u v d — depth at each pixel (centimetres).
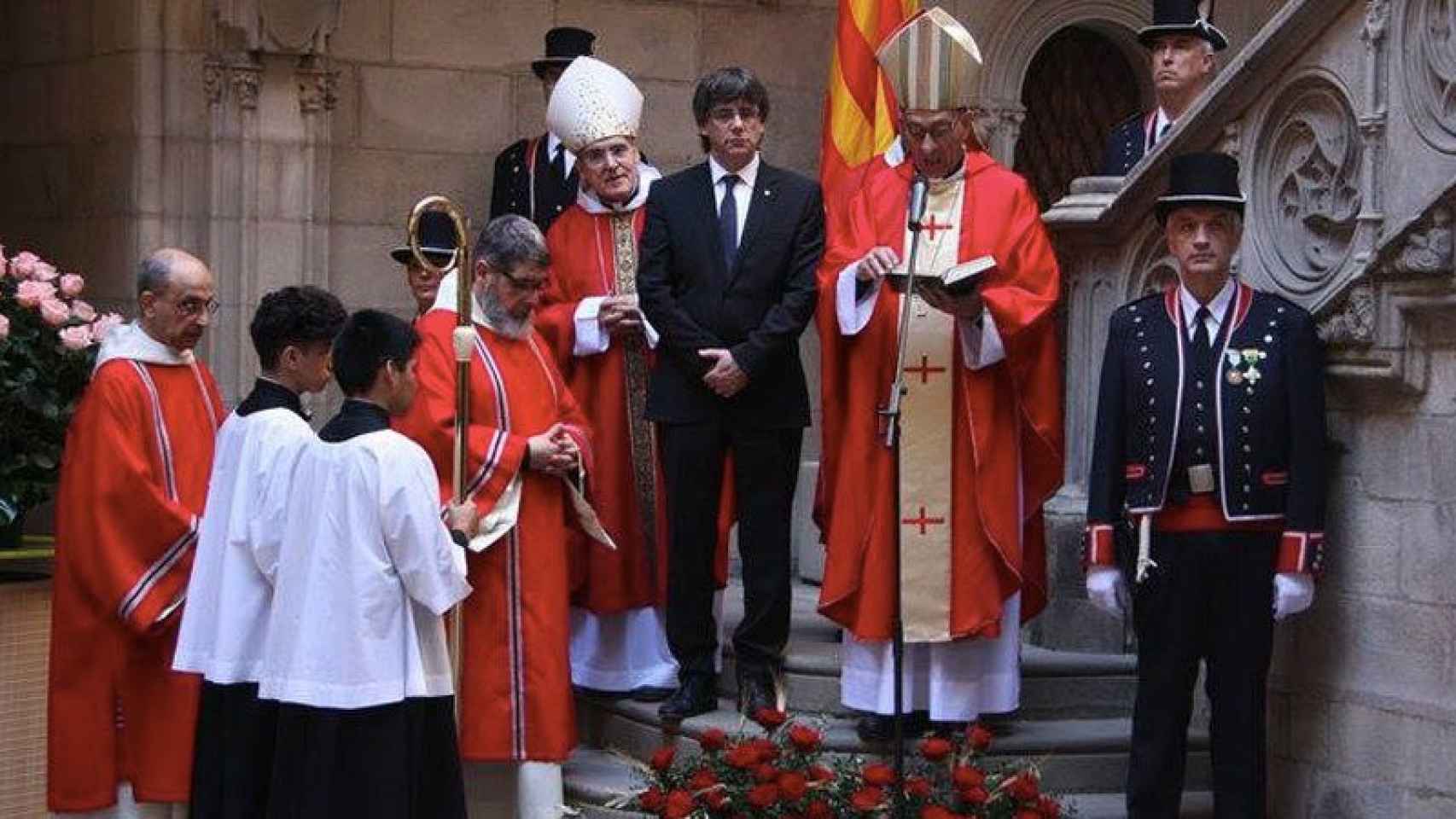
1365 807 671
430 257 831
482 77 1045
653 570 796
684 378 737
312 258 1005
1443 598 645
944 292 673
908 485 712
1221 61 1121
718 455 738
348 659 604
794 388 736
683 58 1081
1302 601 659
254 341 650
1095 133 1162
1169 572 668
